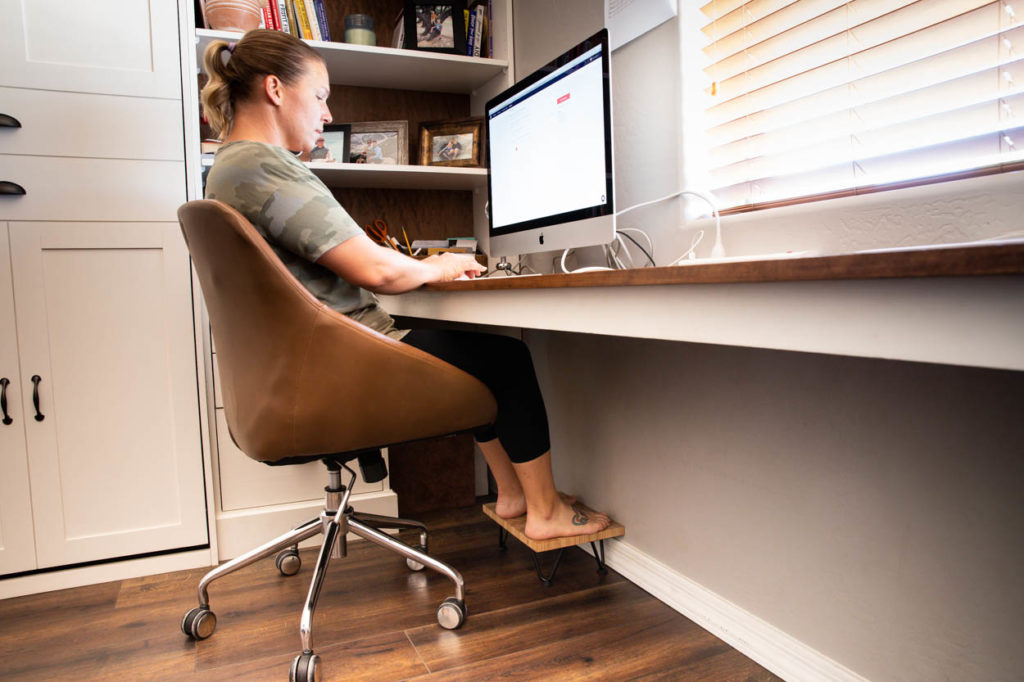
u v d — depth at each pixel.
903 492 1.04
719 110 1.47
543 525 1.64
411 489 2.34
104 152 1.77
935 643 1.00
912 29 1.09
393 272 1.36
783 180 1.32
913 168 1.08
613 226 1.40
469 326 2.38
